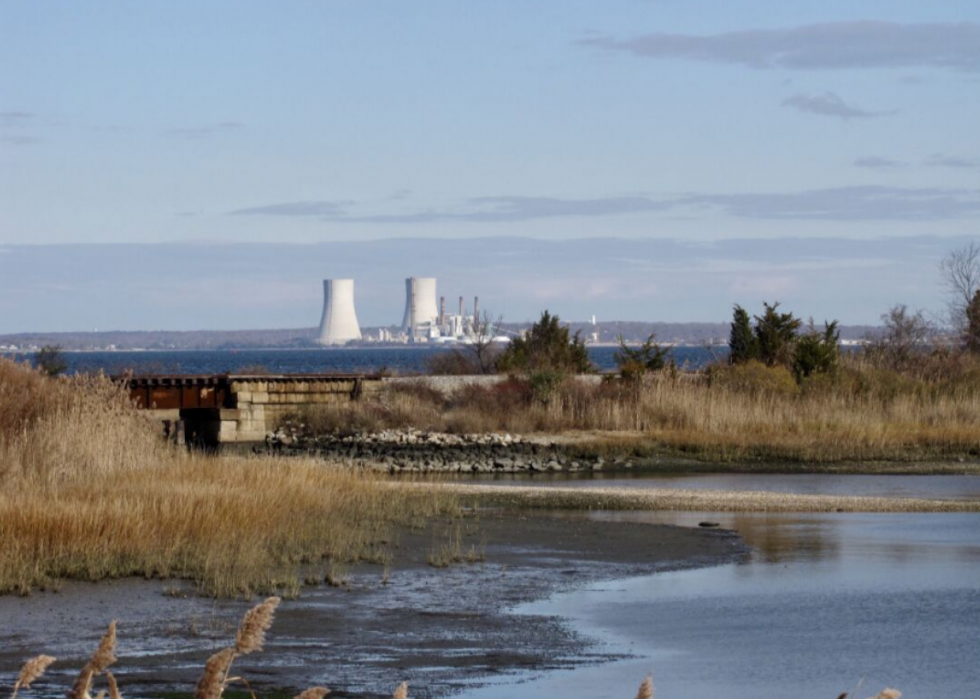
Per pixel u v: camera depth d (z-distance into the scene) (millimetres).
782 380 128625
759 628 38969
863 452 108562
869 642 36750
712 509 74188
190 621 37781
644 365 133125
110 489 54844
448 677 32250
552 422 120625
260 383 118250
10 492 51969
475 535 59438
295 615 39750
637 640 37156
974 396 127875
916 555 55031
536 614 41219
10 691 29203
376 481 76688
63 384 73375
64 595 41188
